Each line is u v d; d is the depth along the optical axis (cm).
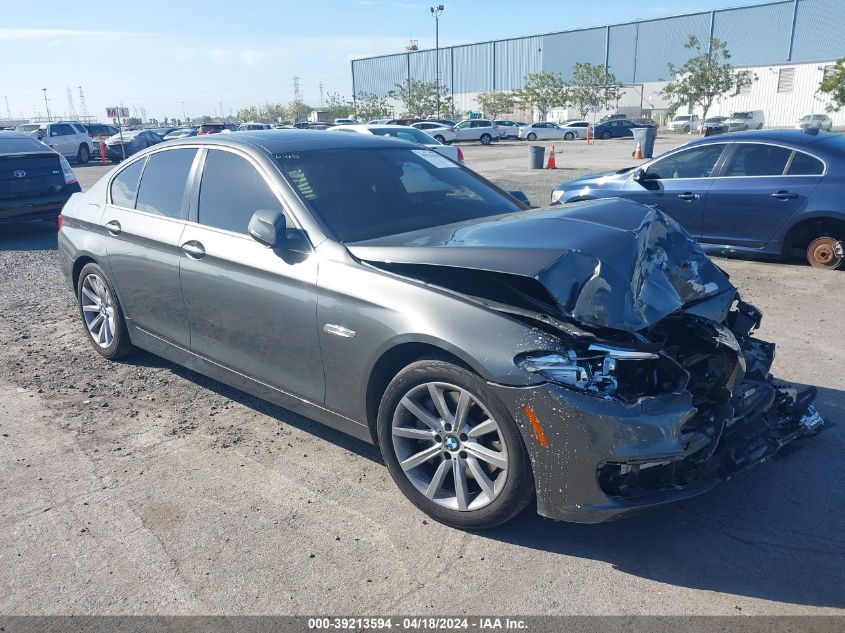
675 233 366
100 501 337
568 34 7550
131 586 278
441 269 311
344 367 332
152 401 451
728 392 299
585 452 265
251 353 384
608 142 4356
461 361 291
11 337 584
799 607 260
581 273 283
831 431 391
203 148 430
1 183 1005
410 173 424
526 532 308
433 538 304
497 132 4581
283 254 356
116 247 468
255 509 328
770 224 755
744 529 307
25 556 298
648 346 273
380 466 366
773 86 5816
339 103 9475
